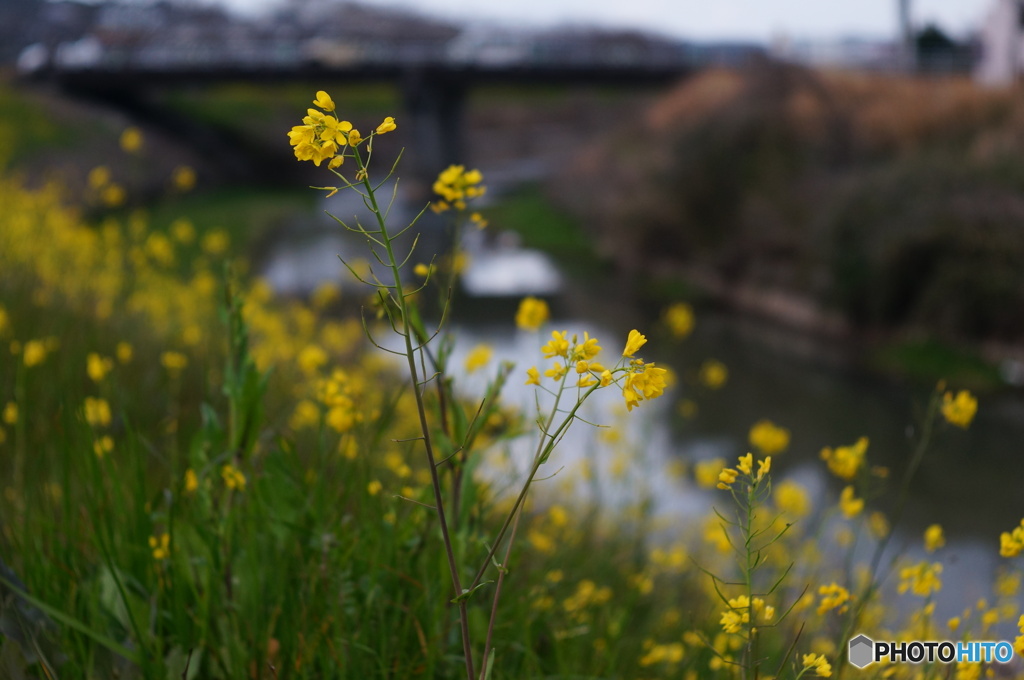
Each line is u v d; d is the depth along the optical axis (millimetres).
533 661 1938
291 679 1629
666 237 26109
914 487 9836
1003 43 28453
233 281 1820
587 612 2404
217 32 107562
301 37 120438
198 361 3943
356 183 1130
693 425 12141
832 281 18000
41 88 47219
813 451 11547
